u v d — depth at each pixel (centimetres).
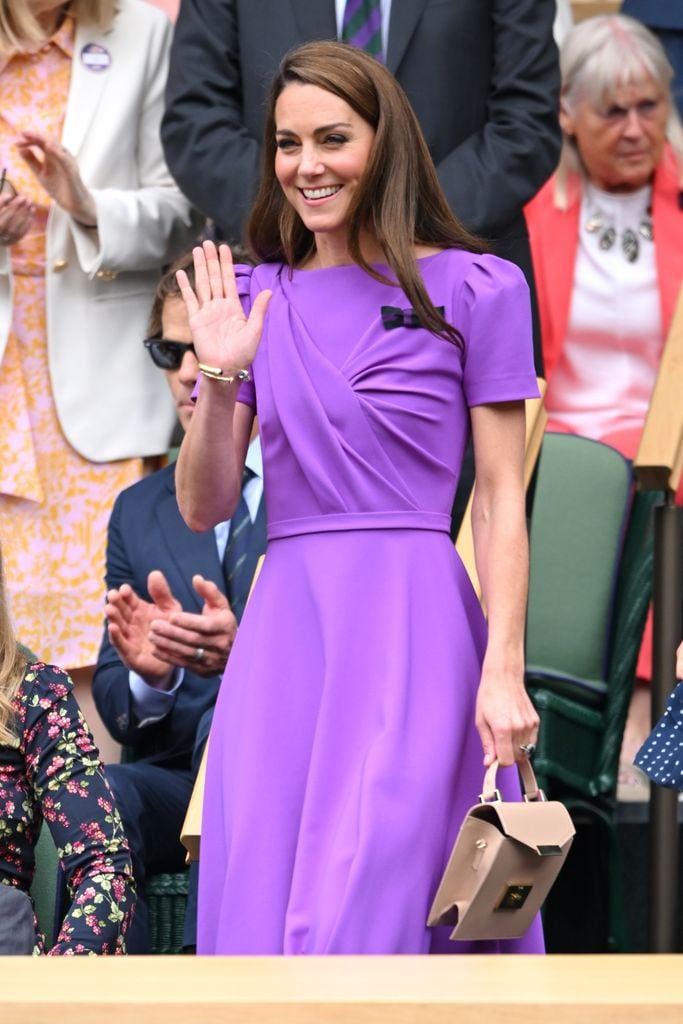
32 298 1853
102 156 1883
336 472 1136
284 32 1708
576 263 2017
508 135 1664
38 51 1878
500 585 1127
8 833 1251
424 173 1174
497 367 1151
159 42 1928
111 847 1234
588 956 891
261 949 1079
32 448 1822
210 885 1130
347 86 1148
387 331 1153
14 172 1861
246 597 1636
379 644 1110
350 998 780
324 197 1154
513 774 1146
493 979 826
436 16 1670
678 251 2005
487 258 1168
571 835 1048
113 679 1650
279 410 1148
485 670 1105
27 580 1811
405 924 1056
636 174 1997
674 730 1191
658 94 1988
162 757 1642
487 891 1044
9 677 1266
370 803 1065
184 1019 776
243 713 1127
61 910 1313
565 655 1842
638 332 2005
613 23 2008
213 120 1733
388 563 1125
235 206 1703
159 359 1691
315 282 1178
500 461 1156
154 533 1694
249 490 1666
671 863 1529
